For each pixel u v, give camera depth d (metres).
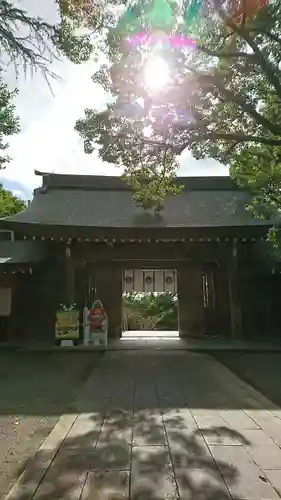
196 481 3.38
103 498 3.10
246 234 14.33
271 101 8.66
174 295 27.22
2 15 5.14
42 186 19.45
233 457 3.93
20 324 15.88
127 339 16.84
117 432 4.76
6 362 11.09
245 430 4.83
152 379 8.29
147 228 14.34
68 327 14.12
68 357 12.07
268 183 12.41
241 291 16.56
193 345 14.07
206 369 9.55
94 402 6.30
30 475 3.55
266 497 3.11
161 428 4.91
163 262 17.77
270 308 16.42
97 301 14.54
